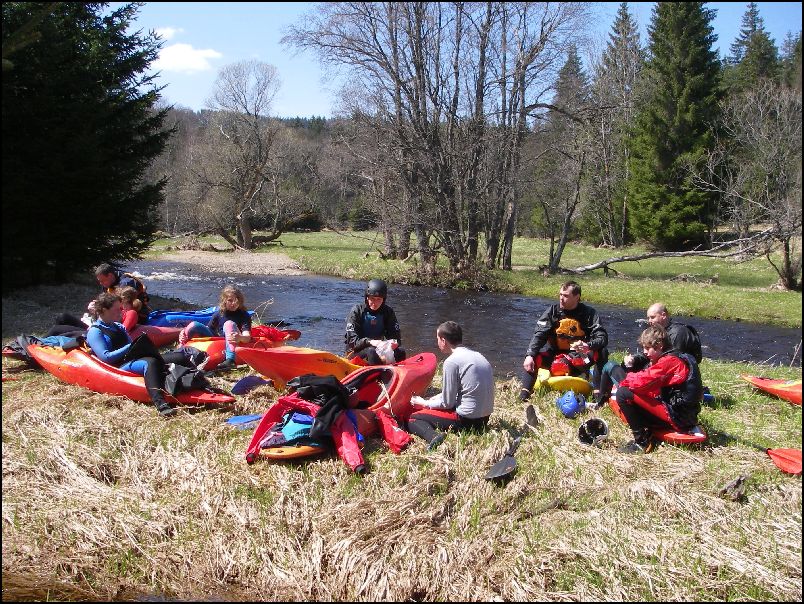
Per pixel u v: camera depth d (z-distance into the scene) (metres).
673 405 5.94
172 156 48.78
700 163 32.28
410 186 24.72
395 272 24.78
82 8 16.53
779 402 7.53
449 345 6.34
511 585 4.22
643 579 4.20
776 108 23.73
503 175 24.48
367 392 6.53
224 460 5.63
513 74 23.67
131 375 6.96
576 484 5.31
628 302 19.56
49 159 13.35
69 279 16.50
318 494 5.12
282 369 6.94
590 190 38.50
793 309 17.69
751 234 28.62
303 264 29.23
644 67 32.38
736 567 4.25
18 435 6.11
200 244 41.16
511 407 7.18
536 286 21.81
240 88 45.09
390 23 23.34
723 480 5.33
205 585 4.46
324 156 55.06
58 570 4.56
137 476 5.48
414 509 4.92
